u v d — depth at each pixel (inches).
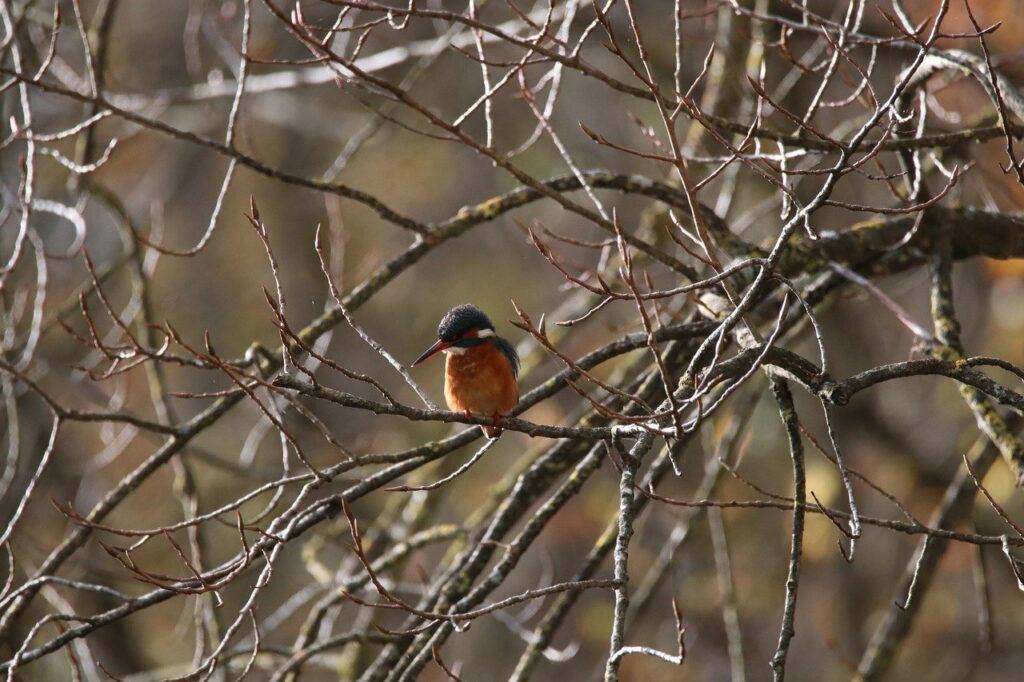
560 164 749.9
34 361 495.2
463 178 832.3
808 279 384.2
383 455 280.8
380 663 347.6
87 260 267.4
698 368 274.5
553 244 771.4
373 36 624.4
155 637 692.1
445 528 390.6
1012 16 500.4
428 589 379.2
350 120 830.5
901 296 664.4
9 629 312.0
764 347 259.9
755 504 261.9
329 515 280.2
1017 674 653.3
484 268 811.4
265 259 830.5
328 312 350.9
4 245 617.0
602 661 714.2
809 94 574.6
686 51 583.5
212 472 735.7
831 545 624.1
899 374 266.7
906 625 391.5
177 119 815.7
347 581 390.0
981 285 652.1
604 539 343.6
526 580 758.5
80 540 327.3
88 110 463.8
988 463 388.2
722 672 697.0
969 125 410.0
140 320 439.2
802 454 277.6
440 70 806.5
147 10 839.1
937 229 361.7
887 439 656.4
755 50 467.5
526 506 343.0
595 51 650.2
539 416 698.8
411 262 354.9
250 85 534.0
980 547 392.5
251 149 418.6
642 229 498.0
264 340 805.9
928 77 343.0
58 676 563.2
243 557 271.0
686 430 238.4
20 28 466.0
